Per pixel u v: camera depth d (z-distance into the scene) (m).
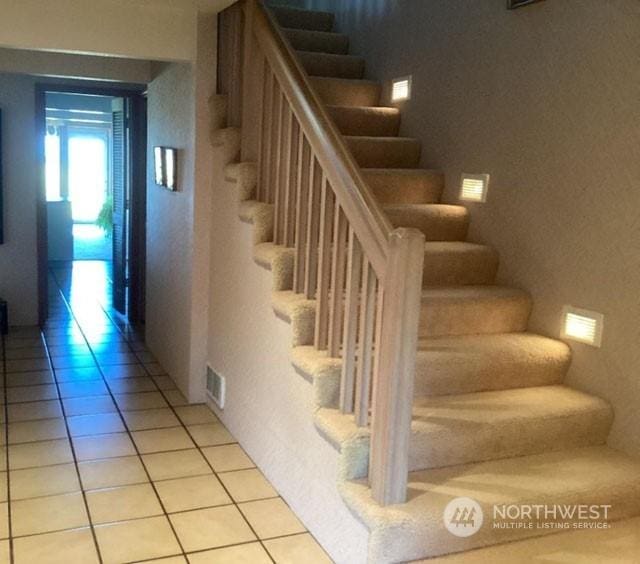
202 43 3.70
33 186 5.66
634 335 2.69
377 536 2.15
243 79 3.46
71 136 14.13
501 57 3.32
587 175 2.86
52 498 2.86
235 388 3.53
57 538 2.56
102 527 2.65
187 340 4.06
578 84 2.88
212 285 3.88
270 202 3.24
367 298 2.27
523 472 2.54
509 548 2.35
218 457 3.33
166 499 2.89
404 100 4.14
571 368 3.00
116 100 6.29
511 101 3.27
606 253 2.79
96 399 4.09
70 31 3.45
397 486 2.24
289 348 2.79
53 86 5.53
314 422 2.50
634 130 2.63
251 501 2.89
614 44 2.70
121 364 4.84
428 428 2.48
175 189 4.15
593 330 2.86
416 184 3.73
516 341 3.00
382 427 2.19
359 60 4.53
